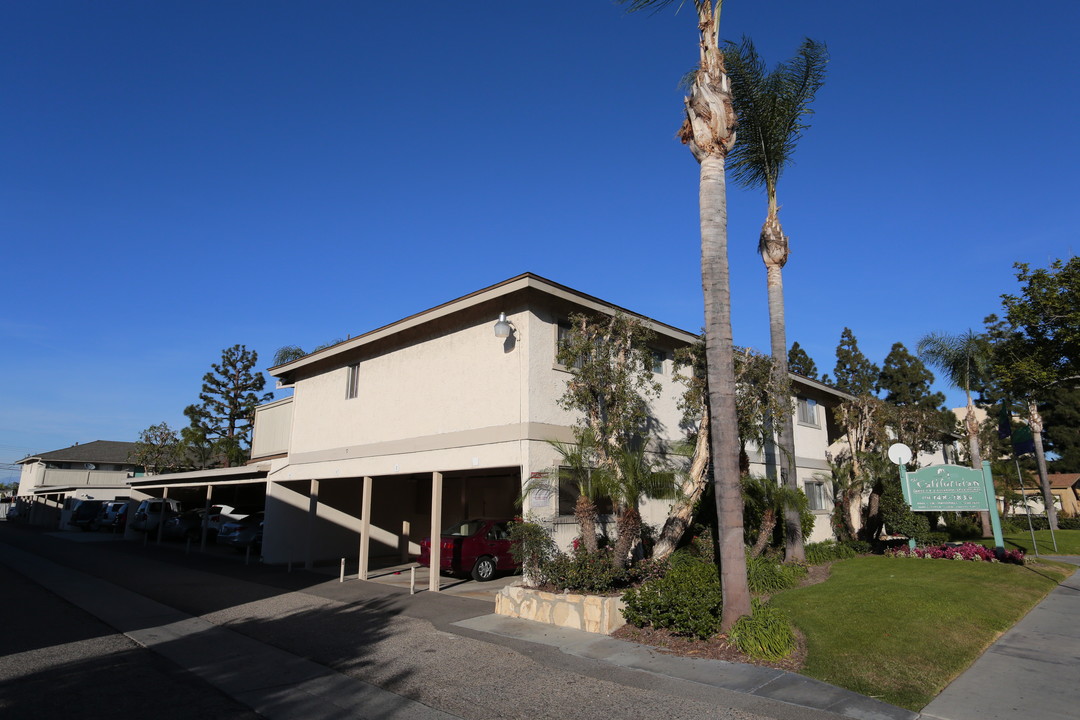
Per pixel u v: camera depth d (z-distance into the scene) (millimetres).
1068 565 15750
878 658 7723
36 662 8391
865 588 11484
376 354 17391
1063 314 17328
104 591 14367
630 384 12711
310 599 13289
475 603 12547
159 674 7918
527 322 13219
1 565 19156
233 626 10766
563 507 13234
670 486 12055
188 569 18547
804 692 6809
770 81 15445
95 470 51719
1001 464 35594
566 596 10352
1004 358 20016
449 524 21500
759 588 12273
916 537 17109
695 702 6652
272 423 22438
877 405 20031
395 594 13812
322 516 20594
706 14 10297
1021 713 6184
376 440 16766
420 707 6695
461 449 14141
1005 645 8570
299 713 6535
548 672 7863
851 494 21297
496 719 6344
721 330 9508
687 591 9266
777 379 13742
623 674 7684
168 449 41125
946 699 6602
